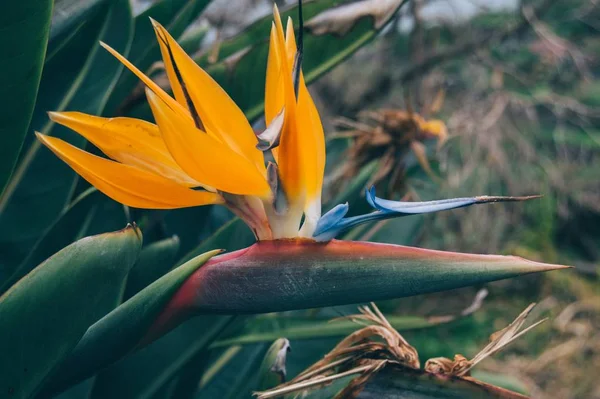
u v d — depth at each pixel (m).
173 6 0.69
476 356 0.51
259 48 0.67
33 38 0.50
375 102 2.17
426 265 0.48
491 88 2.58
